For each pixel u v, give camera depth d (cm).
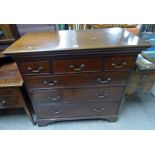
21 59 98
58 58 100
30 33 134
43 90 120
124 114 161
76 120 155
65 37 116
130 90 145
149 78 135
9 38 139
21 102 133
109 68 108
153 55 144
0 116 165
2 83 119
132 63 106
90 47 92
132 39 106
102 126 148
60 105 133
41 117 143
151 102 178
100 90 123
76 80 115
